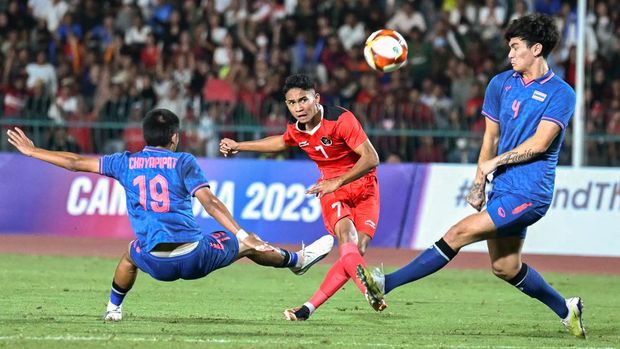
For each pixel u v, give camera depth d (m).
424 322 25.98
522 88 22.25
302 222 48.47
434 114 56.34
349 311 28.09
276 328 23.67
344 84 59.91
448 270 42.19
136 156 22.47
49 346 19.73
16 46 64.69
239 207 49.34
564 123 21.73
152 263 22.28
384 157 54.44
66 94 60.59
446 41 63.28
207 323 24.38
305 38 63.88
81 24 67.12
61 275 36.34
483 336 23.12
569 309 23.23
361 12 65.81
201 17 66.00
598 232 46.06
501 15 64.50
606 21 63.41
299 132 25.39
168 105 59.25
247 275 38.53
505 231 22.08
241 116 57.00
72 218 50.34
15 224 50.50
